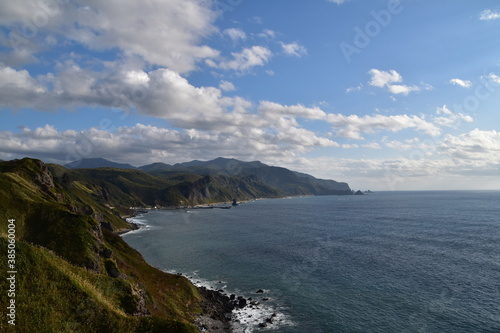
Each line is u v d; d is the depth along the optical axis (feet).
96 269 182.09
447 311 196.24
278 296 233.55
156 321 105.29
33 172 324.19
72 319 91.91
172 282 232.53
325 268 301.43
